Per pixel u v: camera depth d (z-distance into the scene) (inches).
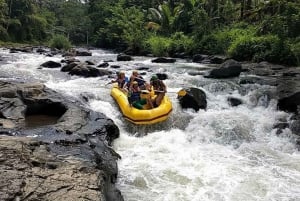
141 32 1088.8
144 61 787.4
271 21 742.5
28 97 344.8
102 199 171.2
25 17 1660.9
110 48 1566.2
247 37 741.9
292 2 714.8
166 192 223.3
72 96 383.6
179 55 895.7
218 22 944.3
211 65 693.3
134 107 357.7
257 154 299.4
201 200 215.2
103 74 546.6
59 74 548.1
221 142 332.8
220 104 411.5
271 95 408.5
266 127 349.1
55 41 1306.6
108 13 1641.2
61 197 165.6
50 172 188.5
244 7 949.8
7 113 306.5
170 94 420.2
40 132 269.1
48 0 2598.4
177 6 1235.2
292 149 316.8
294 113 373.1
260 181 245.0
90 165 209.3
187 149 302.4
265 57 660.1
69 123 291.9
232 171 259.6
